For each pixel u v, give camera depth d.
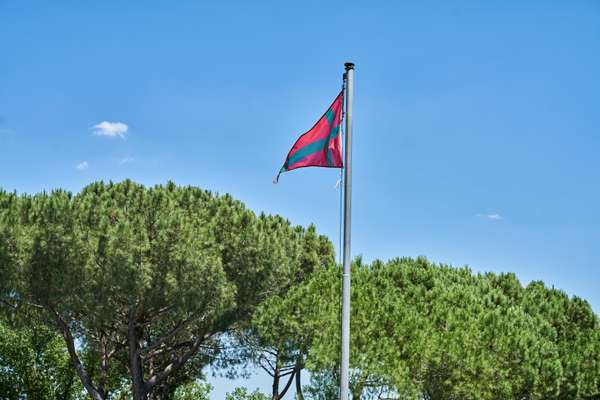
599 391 19.61
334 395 17.36
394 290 20.77
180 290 21.11
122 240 20.27
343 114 13.19
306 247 28.22
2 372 28.16
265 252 23.58
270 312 20.88
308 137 13.26
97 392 23.67
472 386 17.52
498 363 18.06
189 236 21.28
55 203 20.58
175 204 23.45
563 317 25.14
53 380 28.83
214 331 24.31
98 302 20.80
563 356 19.61
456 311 19.75
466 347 17.86
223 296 21.81
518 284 28.41
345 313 12.63
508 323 19.77
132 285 20.33
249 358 26.42
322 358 17.52
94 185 24.17
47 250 19.98
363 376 16.97
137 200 22.28
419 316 18.80
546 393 18.47
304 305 20.12
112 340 24.42
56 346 28.81
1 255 19.72
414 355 17.55
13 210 20.69
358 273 21.53
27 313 22.47
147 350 23.31
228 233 23.66
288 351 20.97
